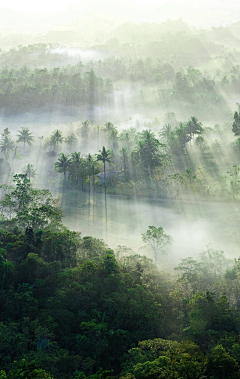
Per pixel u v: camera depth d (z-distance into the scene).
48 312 50.72
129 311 50.53
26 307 51.84
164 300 53.91
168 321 50.28
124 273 58.53
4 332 46.25
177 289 56.44
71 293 53.03
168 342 43.69
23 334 46.62
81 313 50.56
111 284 55.00
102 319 49.78
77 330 49.91
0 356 43.06
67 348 47.00
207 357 38.44
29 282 58.56
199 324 45.12
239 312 48.56
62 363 42.72
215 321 47.06
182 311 51.31
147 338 47.88
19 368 36.47
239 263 56.91
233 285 53.72
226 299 49.09
